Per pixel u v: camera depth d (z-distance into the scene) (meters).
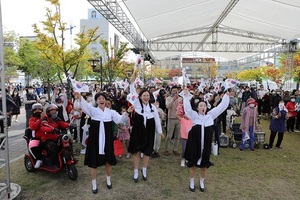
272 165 6.01
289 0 11.52
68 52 12.94
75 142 7.41
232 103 11.84
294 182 5.00
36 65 25.62
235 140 7.68
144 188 4.57
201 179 4.50
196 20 18.55
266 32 20.80
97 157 4.18
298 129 10.91
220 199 4.21
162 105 9.09
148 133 4.75
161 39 23.73
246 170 5.62
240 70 52.38
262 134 7.64
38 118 5.08
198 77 57.72
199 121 4.29
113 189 4.50
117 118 4.43
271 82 29.62
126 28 13.98
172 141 7.90
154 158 6.33
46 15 12.28
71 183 4.73
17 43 26.64
